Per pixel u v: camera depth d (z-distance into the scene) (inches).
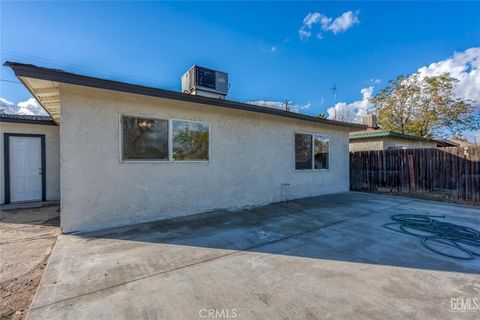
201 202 224.4
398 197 319.3
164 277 101.9
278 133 287.6
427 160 327.0
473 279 100.7
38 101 199.9
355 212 230.4
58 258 120.3
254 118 264.4
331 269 110.3
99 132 173.2
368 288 93.4
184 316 76.3
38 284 98.8
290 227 179.2
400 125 725.3
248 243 145.2
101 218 173.8
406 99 705.6
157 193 198.8
